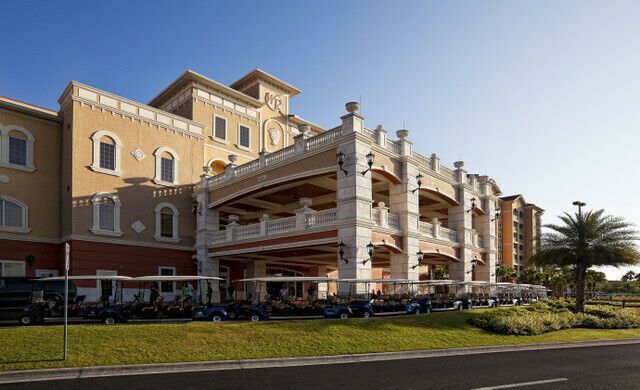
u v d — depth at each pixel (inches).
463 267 1316.4
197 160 1424.7
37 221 1167.0
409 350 588.1
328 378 430.0
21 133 1168.8
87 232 1155.9
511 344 675.4
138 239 1246.3
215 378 427.2
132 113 1279.5
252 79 1738.4
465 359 556.1
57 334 537.0
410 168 1114.1
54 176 1214.9
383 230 1014.4
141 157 1285.7
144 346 516.4
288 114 1830.7
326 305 840.3
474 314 870.4
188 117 1483.8
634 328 957.2
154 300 936.3
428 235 1174.3
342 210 956.0
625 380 434.0
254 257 1330.0
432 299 1055.6
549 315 903.7
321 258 1364.4
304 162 1069.1
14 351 470.9
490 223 1492.4
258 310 819.4
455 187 1355.8
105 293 1159.0
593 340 757.9
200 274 1290.6
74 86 1174.3
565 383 417.7
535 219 3673.7
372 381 418.0
